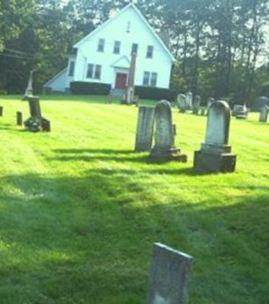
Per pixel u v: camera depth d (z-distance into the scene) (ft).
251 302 20.90
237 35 258.98
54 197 33.19
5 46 228.22
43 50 240.94
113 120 85.15
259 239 27.37
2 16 203.51
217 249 25.96
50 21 258.16
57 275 21.95
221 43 260.42
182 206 32.58
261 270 23.66
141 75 230.48
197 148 59.06
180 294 14.02
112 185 36.68
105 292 20.84
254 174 44.55
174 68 272.10
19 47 232.94
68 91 230.07
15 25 208.44
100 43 227.20
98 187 36.09
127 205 32.14
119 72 229.04
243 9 257.75
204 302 20.59
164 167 44.37
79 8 306.96
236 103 250.98
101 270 22.58
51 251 24.38
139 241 26.43
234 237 27.40
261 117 117.50
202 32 267.18
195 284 21.98
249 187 38.73
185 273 13.96
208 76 262.47
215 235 27.68
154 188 36.45
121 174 40.34
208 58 264.11
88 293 20.71
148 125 51.39
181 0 270.46
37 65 236.63
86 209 31.22
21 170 39.91
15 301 19.75
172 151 47.34
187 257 13.96
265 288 22.04
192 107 139.44
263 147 65.51
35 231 26.86
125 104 143.43
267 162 53.11
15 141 53.06
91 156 47.29
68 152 48.91
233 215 31.04
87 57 227.20
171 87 265.13
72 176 39.06
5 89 231.09
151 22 285.64
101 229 27.81
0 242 24.91
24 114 82.58
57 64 255.70
